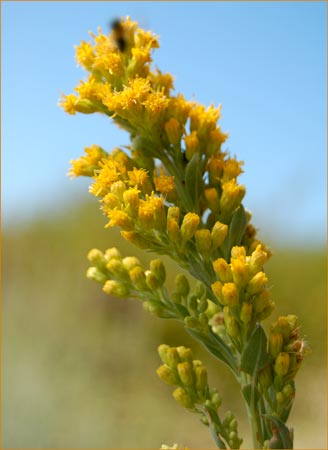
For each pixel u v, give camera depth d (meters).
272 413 0.20
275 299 0.85
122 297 0.22
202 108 0.21
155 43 0.21
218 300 0.20
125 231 0.20
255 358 0.19
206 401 0.21
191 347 0.79
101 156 0.21
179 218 0.20
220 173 0.21
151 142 0.20
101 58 0.21
